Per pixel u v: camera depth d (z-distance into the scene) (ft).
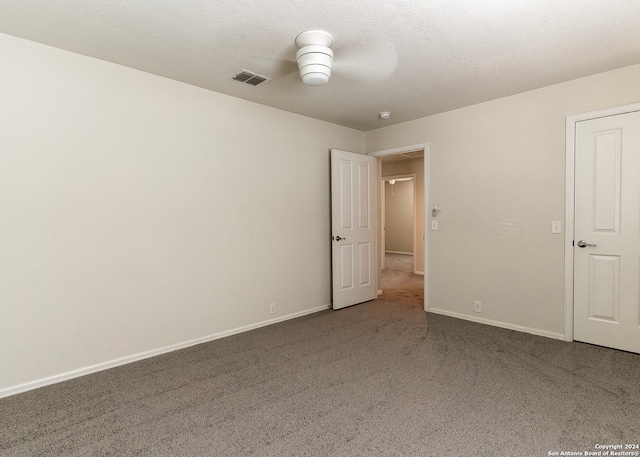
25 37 7.45
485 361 8.88
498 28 7.07
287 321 12.51
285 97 11.19
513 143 11.10
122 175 8.89
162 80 9.57
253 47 7.89
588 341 9.93
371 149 15.53
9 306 7.39
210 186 10.59
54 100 7.88
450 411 6.63
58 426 6.30
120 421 6.44
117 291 8.84
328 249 14.24
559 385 7.55
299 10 6.42
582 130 9.78
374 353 9.52
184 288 10.05
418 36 7.38
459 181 12.48
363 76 9.48
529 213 10.84
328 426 6.23
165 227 9.66
